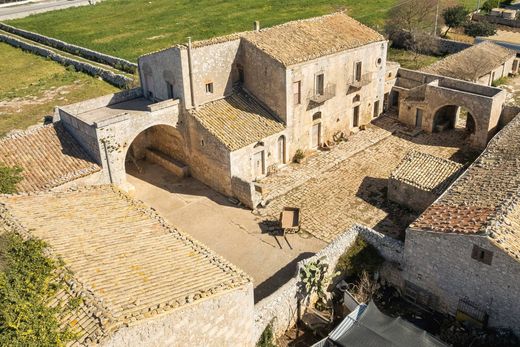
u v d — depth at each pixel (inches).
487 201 885.2
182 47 1250.6
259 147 1306.6
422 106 1588.3
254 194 1237.7
